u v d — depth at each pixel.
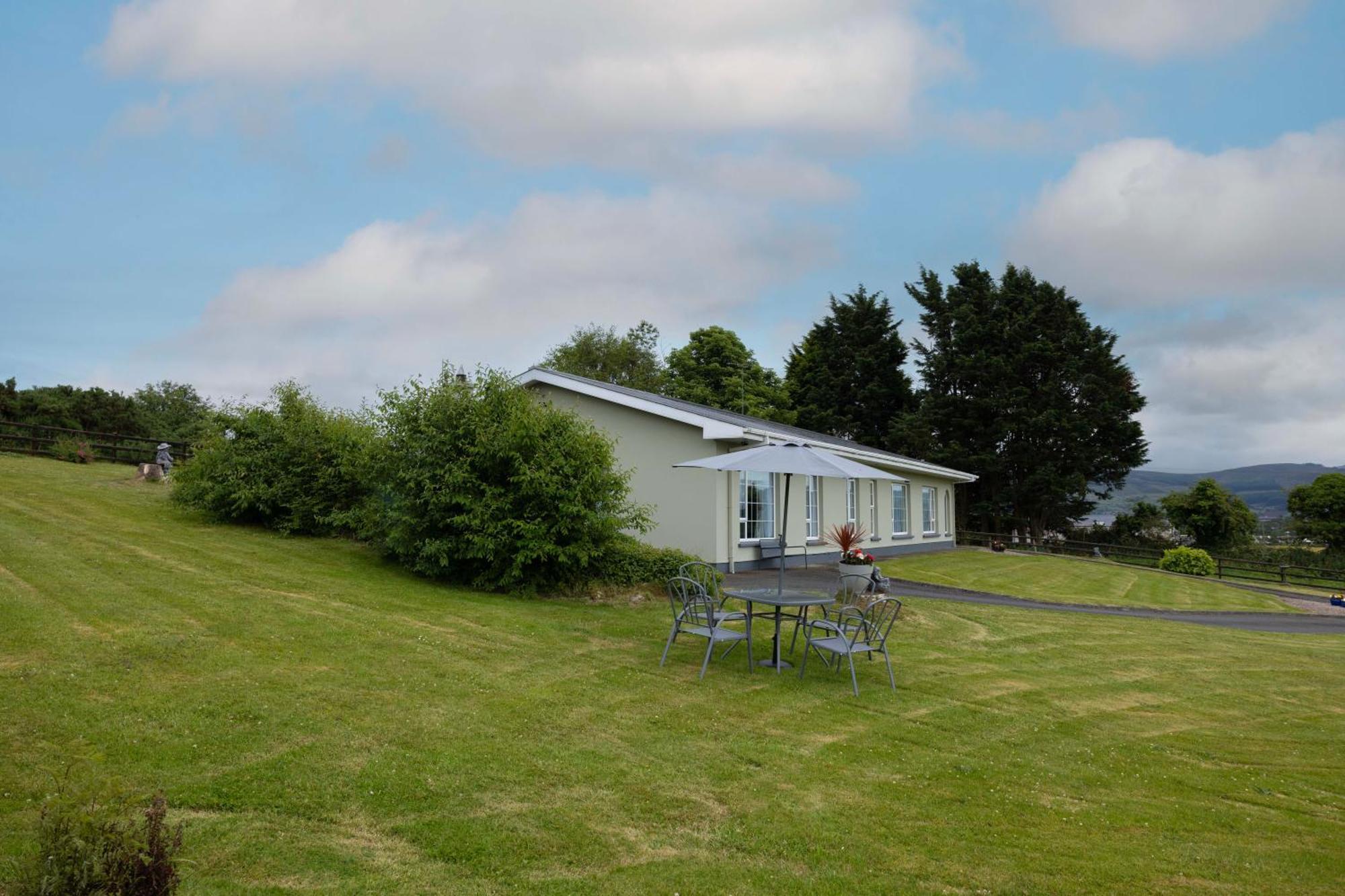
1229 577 29.75
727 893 4.10
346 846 4.27
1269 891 4.49
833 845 4.74
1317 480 40.59
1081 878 4.51
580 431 12.83
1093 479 39.97
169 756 5.09
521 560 11.66
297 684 6.70
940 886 4.32
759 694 7.99
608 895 3.99
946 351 40.62
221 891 3.71
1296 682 10.44
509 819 4.75
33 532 11.99
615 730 6.52
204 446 15.47
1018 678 9.53
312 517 14.95
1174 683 9.91
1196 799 6.05
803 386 46.41
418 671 7.51
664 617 11.32
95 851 2.97
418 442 12.28
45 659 6.54
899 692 8.52
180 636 7.59
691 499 16.92
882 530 25.34
